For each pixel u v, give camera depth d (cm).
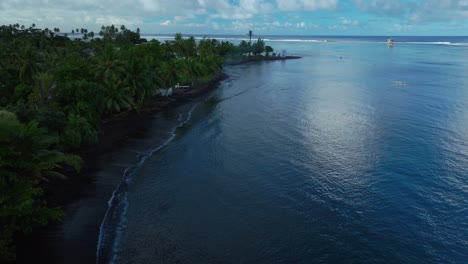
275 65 18250
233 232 3062
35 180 2866
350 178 4162
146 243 2870
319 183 4025
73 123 4469
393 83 11762
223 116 7031
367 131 6081
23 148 2612
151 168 4347
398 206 3528
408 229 3148
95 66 6347
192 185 3928
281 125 6444
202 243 2898
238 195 3722
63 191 3512
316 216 3338
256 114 7262
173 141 5391
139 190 3769
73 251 2666
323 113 7419
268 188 3891
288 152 5006
